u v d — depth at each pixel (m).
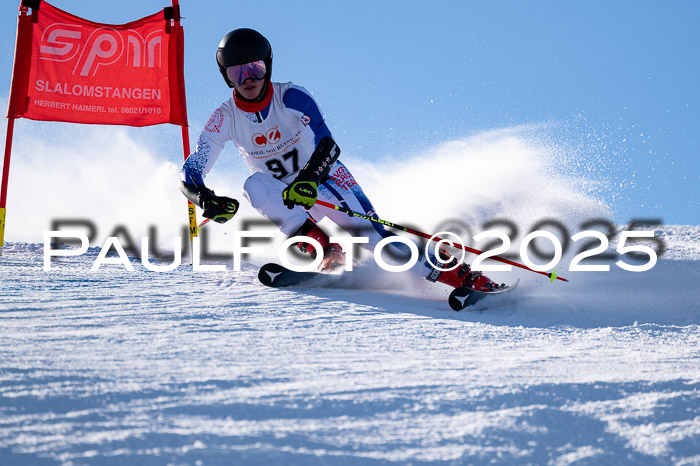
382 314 14.08
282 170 17.98
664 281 18.77
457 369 9.05
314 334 11.66
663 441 6.57
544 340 11.95
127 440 6.03
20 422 6.41
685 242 26.55
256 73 16.70
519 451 6.30
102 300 14.16
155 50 23.53
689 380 8.45
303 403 7.29
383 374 8.67
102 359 8.94
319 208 18.17
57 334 10.61
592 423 6.98
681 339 12.37
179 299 14.69
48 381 7.69
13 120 22.84
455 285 16.61
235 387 7.82
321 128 17.12
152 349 9.77
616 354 10.53
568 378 8.52
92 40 23.25
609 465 6.12
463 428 6.74
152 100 23.59
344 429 6.62
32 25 22.91
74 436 6.10
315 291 16.75
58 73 23.09
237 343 10.56
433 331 12.43
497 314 14.93
